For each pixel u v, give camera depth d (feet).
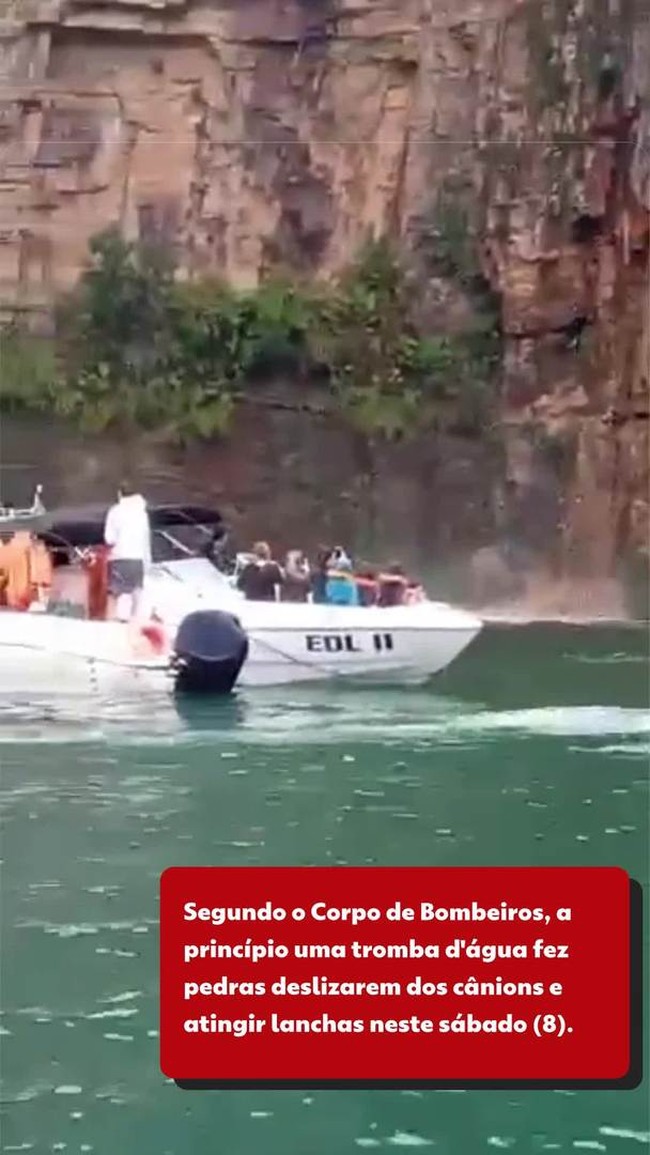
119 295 206.08
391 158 212.02
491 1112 42.63
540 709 106.93
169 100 216.74
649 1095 43.73
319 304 205.26
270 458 202.08
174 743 94.48
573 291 198.59
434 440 202.08
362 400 202.39
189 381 203.51
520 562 198.70
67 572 117.29
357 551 200.54
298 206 214.48
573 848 67.62
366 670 118.11
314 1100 43.24
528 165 200.54
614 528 195.52
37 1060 44.52
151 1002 48.65
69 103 215.10
